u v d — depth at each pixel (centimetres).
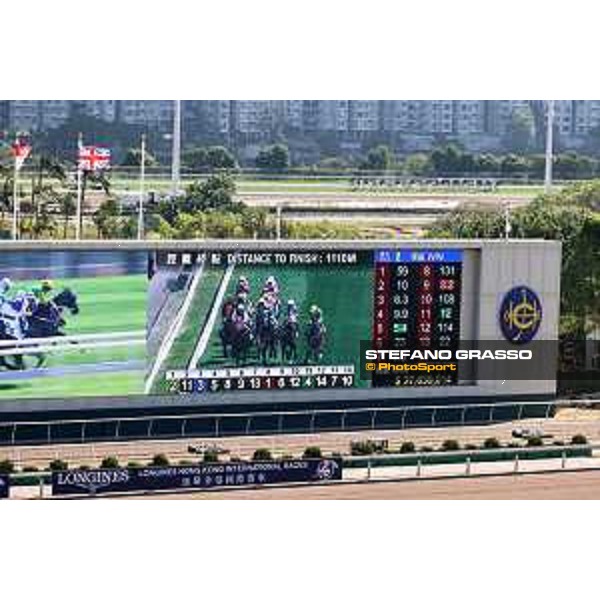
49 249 7525
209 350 7850
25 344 7525
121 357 7700
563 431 8100
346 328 8069
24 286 7500
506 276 8306
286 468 7069
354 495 6900
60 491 6756
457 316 8244
